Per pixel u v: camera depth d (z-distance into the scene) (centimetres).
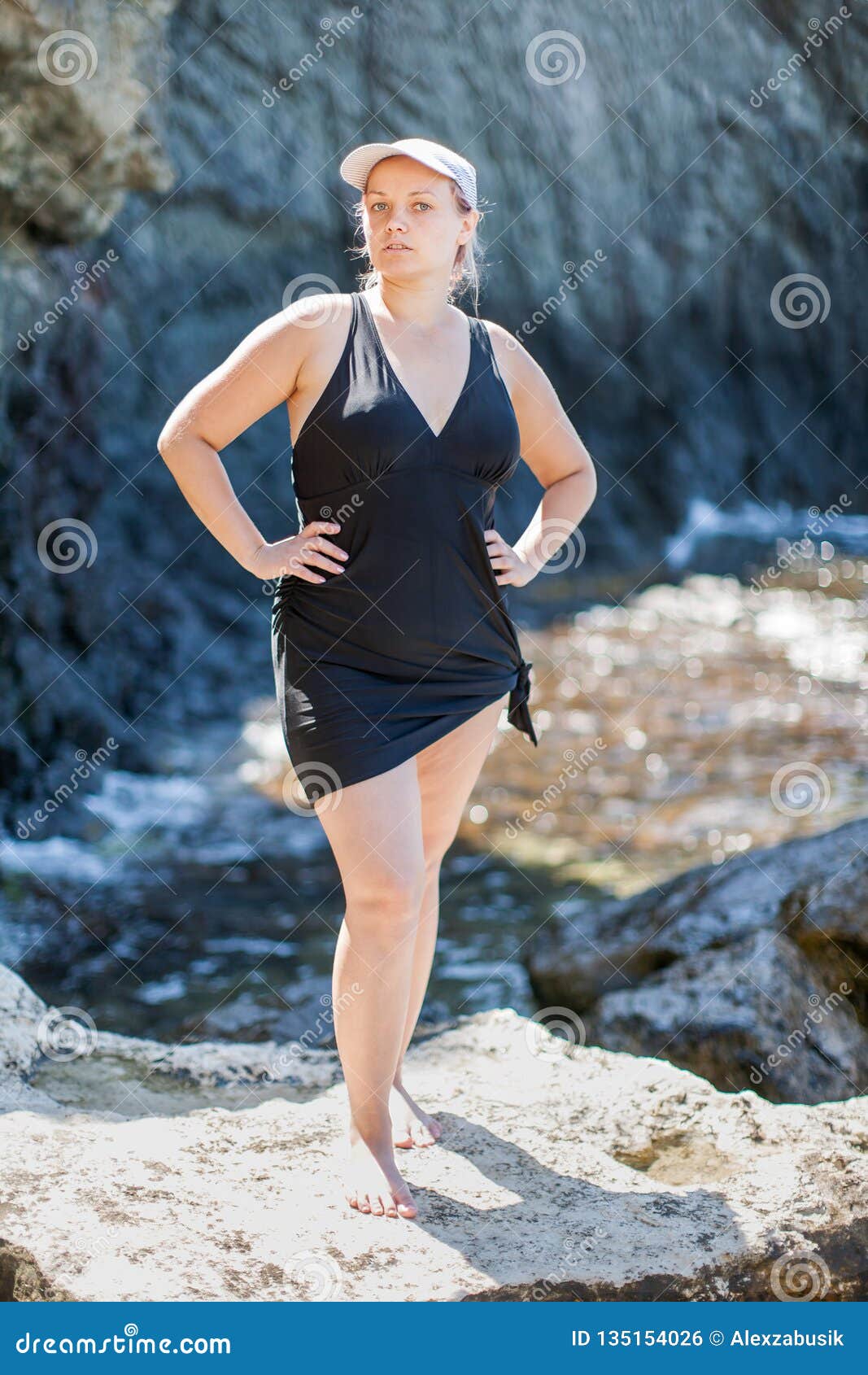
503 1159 292
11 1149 283
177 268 1311
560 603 1394
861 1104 323
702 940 431
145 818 809
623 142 1616
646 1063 346
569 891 690
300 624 255
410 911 246
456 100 1460
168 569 1166
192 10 1252
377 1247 253
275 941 627
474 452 253
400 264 250
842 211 1814
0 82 695
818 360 1842
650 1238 262
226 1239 253
